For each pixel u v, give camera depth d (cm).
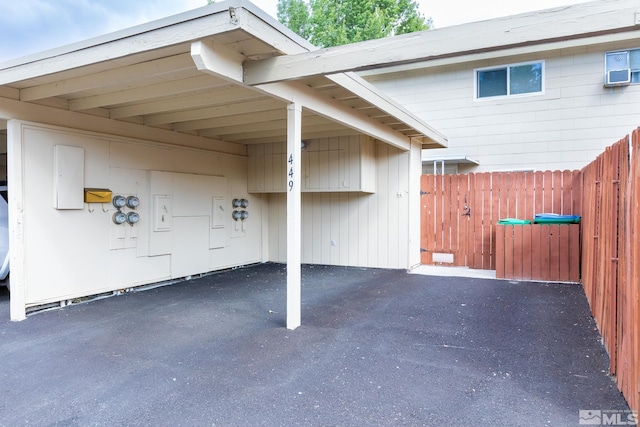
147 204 632
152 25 336
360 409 264
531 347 371
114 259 587
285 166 799
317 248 866
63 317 475
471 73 945
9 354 363
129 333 418
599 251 413
